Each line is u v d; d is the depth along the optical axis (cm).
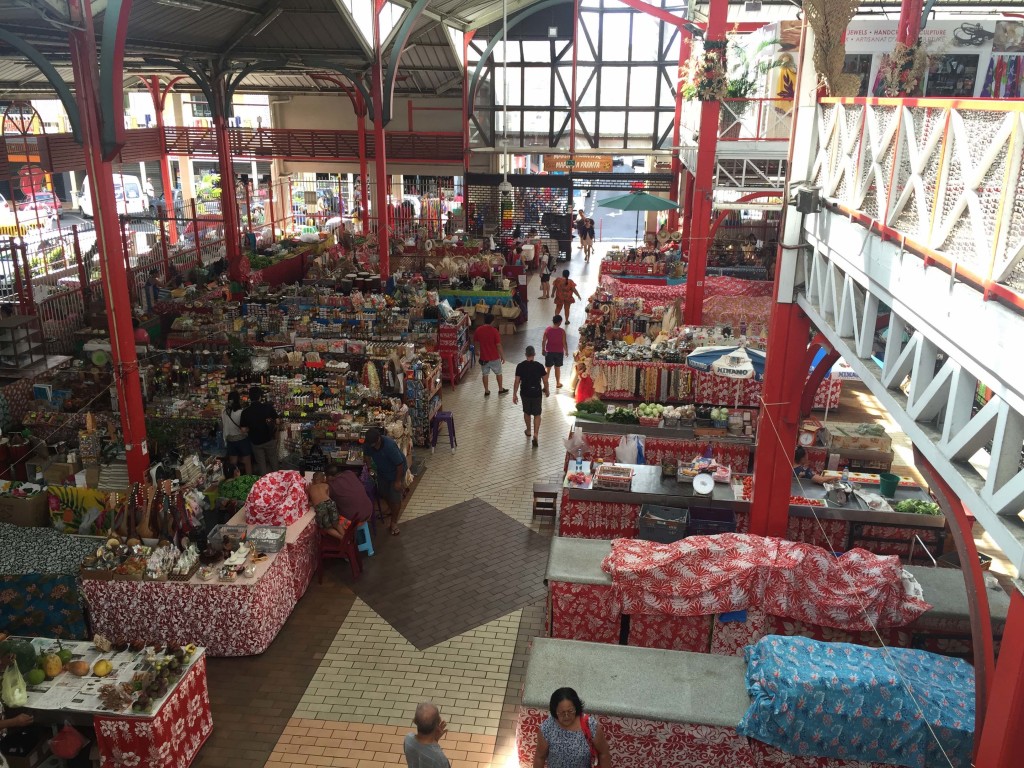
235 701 679
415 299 1623
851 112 540
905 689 546
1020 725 353
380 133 1847
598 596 701
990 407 332
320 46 1788
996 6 1294
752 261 2284
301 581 826
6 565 714
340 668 723
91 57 817
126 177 2802
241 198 2909
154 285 1708
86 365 1265
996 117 310
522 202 2714
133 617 721
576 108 2717
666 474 909
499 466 1159
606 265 2084
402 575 875
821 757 555
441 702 681
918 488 891
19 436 1038
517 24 2669
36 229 2236
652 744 567
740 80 1450
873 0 1169
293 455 1039
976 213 321
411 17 1767
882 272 449
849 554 694
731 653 697
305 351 1263
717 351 948
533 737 579
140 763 569
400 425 1057
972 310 329
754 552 686
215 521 838
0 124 2303
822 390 1359
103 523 814
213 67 1869
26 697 573
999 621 668
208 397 1128
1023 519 329
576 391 1379
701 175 1438
